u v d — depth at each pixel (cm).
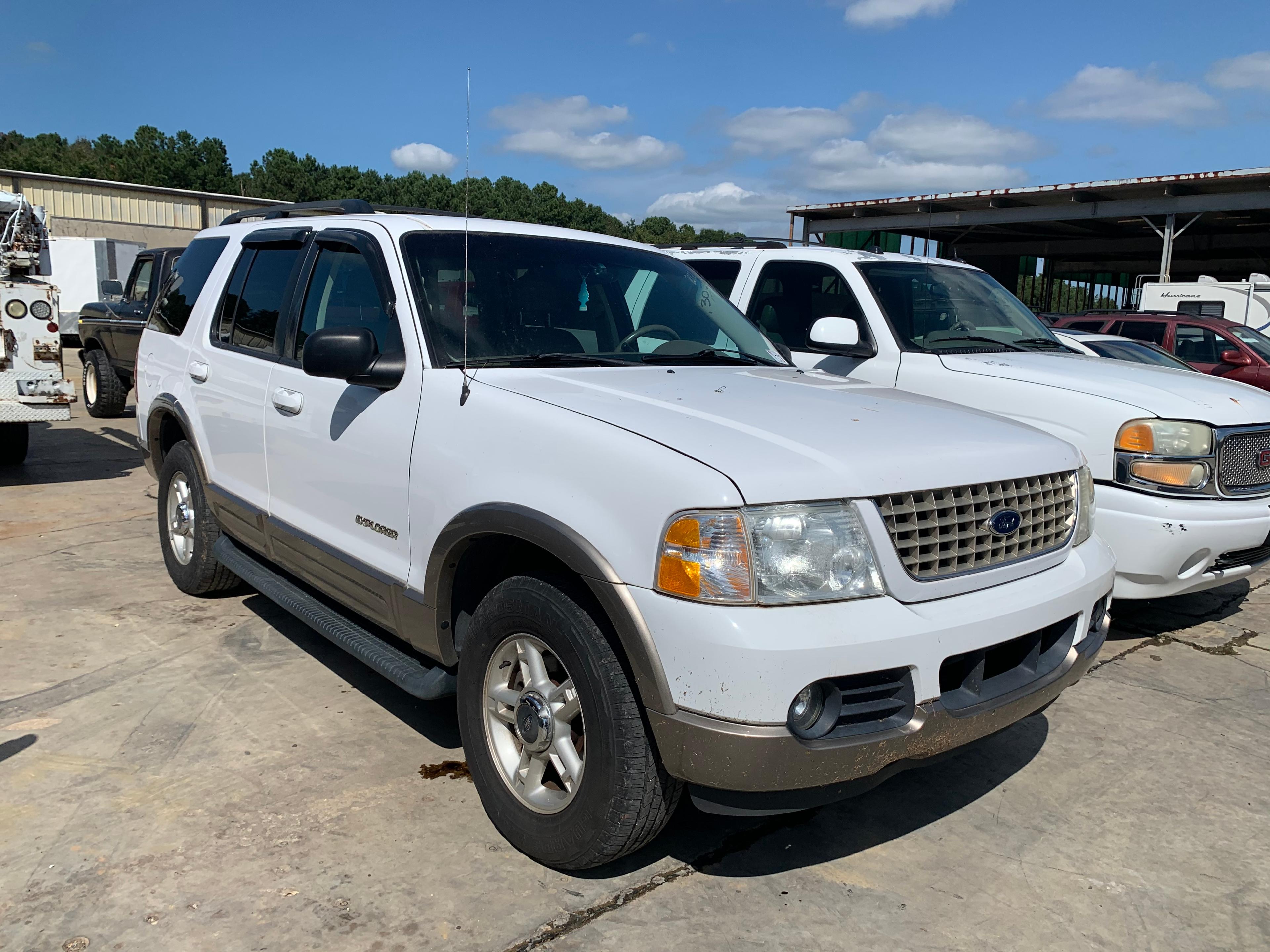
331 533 349
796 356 575
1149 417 450
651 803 243
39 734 341
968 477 257
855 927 253
